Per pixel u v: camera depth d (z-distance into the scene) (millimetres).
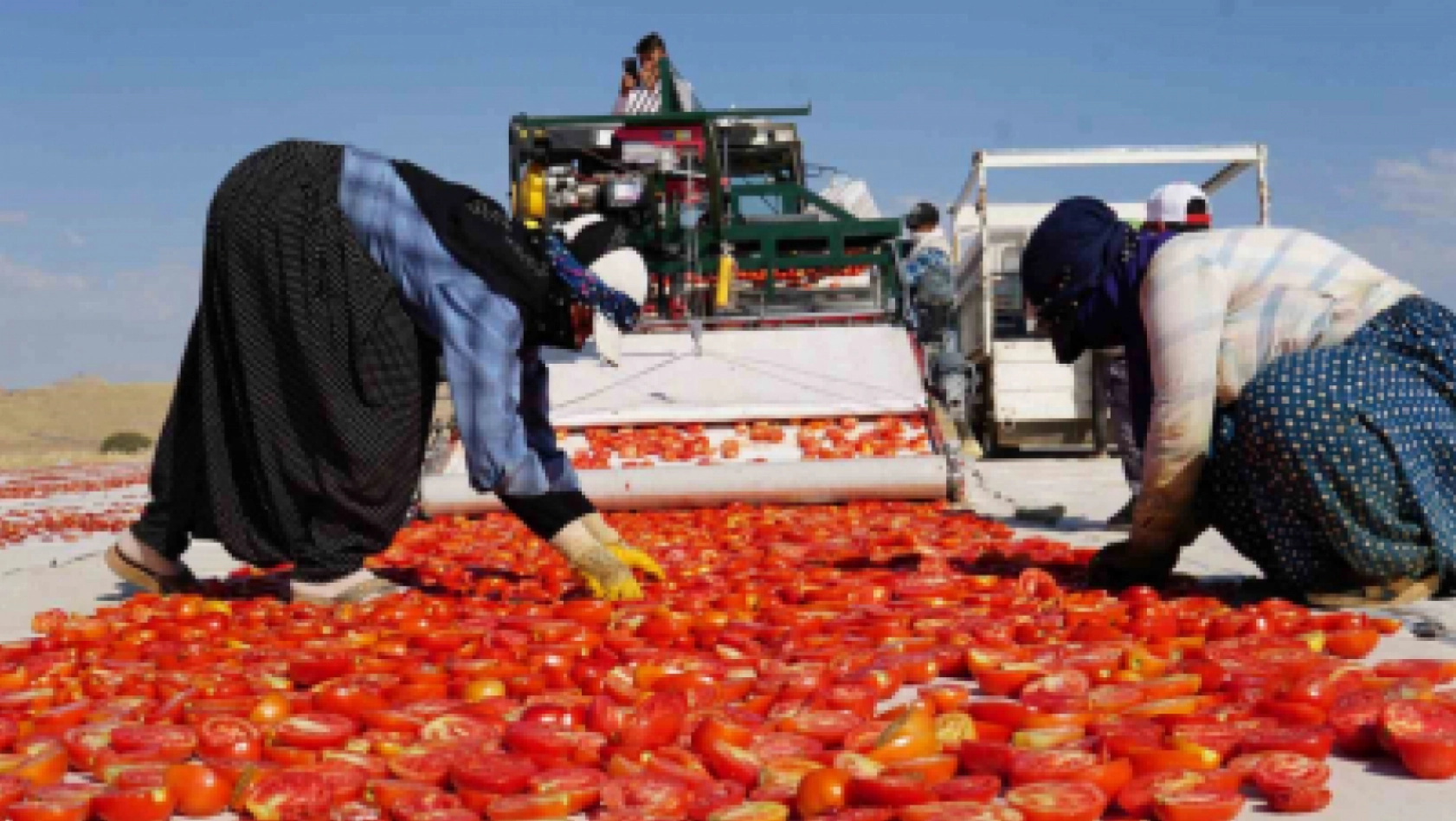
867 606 4508
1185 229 6836
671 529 7051
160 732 3100
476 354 4715
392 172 4902
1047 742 2859
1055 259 4801
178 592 5539
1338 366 4406
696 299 11945
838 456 8766
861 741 2869
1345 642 3723
